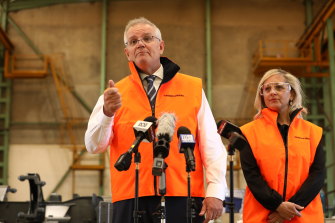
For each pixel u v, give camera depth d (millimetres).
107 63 14438
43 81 14391
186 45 14539
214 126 2994
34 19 14781
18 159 13844
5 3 14820
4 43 13875
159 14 14781
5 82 14336
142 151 2730
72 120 14094
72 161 13820
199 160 2902
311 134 3414
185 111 2889
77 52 14531
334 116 12562
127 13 14820
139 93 2918
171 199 2654
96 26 14734
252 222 3250
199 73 14352
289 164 3279
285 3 14883
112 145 2889
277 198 3150
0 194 6113
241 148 2688
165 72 2959
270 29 14688
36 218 3887
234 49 14539
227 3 14875
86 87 14297
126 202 2689
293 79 3617
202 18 14766
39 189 3945
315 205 3236
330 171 13250
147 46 2980
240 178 12836
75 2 14906
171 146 2756
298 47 14445
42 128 14086
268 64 13625
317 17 13289
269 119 3451
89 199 6074
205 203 2773
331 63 12734
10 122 14094
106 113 2619
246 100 14148
